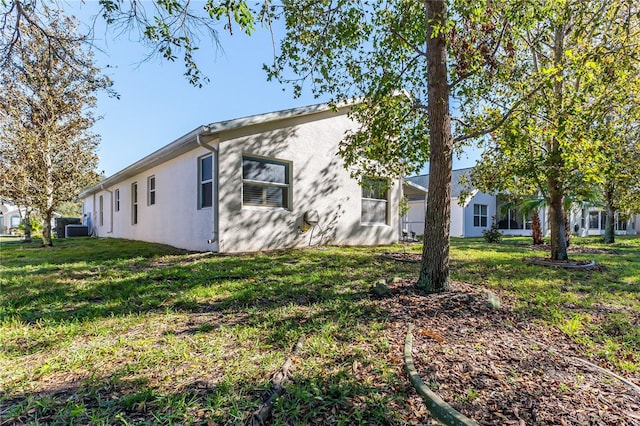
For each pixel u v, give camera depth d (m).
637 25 4.55
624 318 3.55
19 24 4.07
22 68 4.50
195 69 4.16
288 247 8.47
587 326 3.34
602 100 4.82
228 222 7.37
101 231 15.66
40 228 21.19
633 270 6.42
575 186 7.00
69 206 30.86
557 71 4.17
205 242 7.73
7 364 2.33
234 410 1.81
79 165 10.66
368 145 5.61
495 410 1.91
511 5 3.67
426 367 2.34
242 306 3.69
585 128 4.44
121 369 2.26
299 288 4.43
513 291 4.58
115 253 7.71
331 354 2.53
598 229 23.55
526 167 6.45
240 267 5.80
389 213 11.10
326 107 8.97
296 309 3.58
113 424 1.70
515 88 4.46
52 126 9.74
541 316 3.57
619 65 4.29
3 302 3.71
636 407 1.99
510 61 4.58
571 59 4.39
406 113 5.50
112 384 2.08
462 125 5.46
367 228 10.41
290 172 8.55
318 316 3.35
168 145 8.22
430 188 4.30
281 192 8.47
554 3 3.88
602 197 13.39
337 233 9.60
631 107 5.37
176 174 9.01
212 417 1.75
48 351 2.54
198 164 8.08
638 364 2.58
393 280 4.79
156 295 4.02
